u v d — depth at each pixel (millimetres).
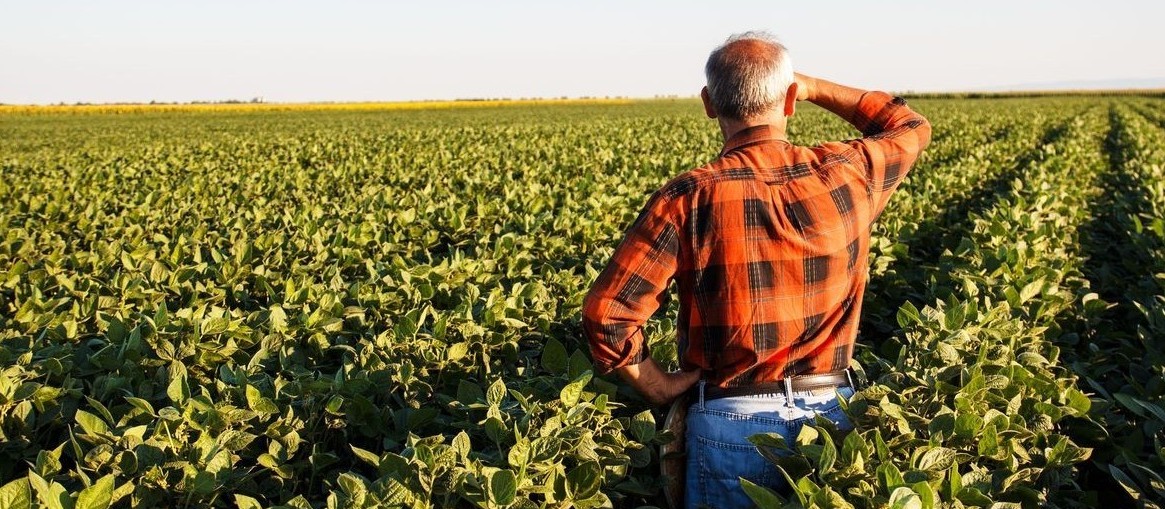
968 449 2826
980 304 4898
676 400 2852
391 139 25297
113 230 8461
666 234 2447
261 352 3781
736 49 2523
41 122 54375
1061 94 91375
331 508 2363
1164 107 46938
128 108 75312
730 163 2490
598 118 46250
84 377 3812
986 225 6848
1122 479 2824
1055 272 5539
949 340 3613
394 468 2574
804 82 3020
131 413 3084
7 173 16438
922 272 6324
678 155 17344
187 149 22781
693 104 86000
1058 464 2900
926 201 8930
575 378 3287
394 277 5270
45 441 3326
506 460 2781
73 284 5430
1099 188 12617
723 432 2658
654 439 2852
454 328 4086
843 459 2510
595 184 10898
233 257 6410
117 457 2674
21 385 3254
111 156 20859
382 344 3818
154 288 5453
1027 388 3348
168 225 8969
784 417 2617
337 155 19578
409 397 3484
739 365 2586
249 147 23062
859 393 2801
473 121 46188
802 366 2637
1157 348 4574
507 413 2986
